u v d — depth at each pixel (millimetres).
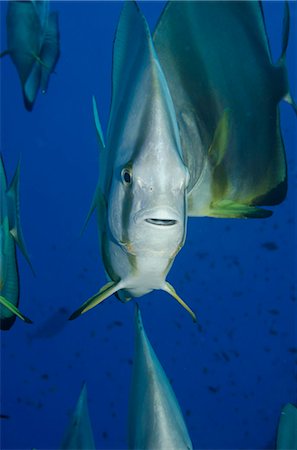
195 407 8562
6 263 2471
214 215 2986
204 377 8773
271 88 2930
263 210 2994
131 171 1742
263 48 2859
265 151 2988
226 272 9359
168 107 1743
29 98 3408
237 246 9445
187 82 2736
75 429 3078
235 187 2973
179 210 1737
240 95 2855
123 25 1867
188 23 2707
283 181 3064
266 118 2951
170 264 1917
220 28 2760
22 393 9023
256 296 9188
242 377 8578
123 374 9281
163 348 9219
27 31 3281
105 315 9547
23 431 8727
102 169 2021
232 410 8414
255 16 2809
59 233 10578
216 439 8227
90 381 9195
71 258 10227
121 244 1850
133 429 2389
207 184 2898
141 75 1765
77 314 2074
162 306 9508
